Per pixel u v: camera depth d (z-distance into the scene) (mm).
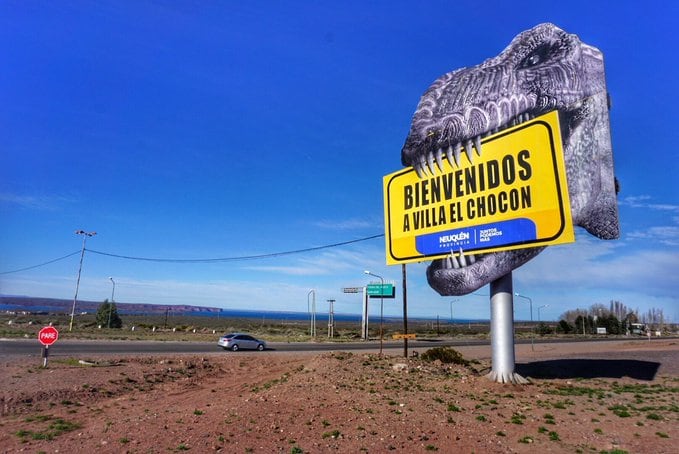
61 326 70875
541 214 13469
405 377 15680
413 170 17641
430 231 16719
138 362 23094
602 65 13695
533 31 15109
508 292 14828
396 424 9242
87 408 12273
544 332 102875
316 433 8664
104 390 14922
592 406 11297
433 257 16469
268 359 26703
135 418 10289
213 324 114125
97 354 27688
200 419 9805
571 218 12922
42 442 8484
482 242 14914
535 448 7898
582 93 13914
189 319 151375
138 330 71688
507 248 14211
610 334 105562
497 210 14594
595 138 13547
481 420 9688
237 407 10727
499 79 15453
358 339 68188
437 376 16438
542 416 10125
